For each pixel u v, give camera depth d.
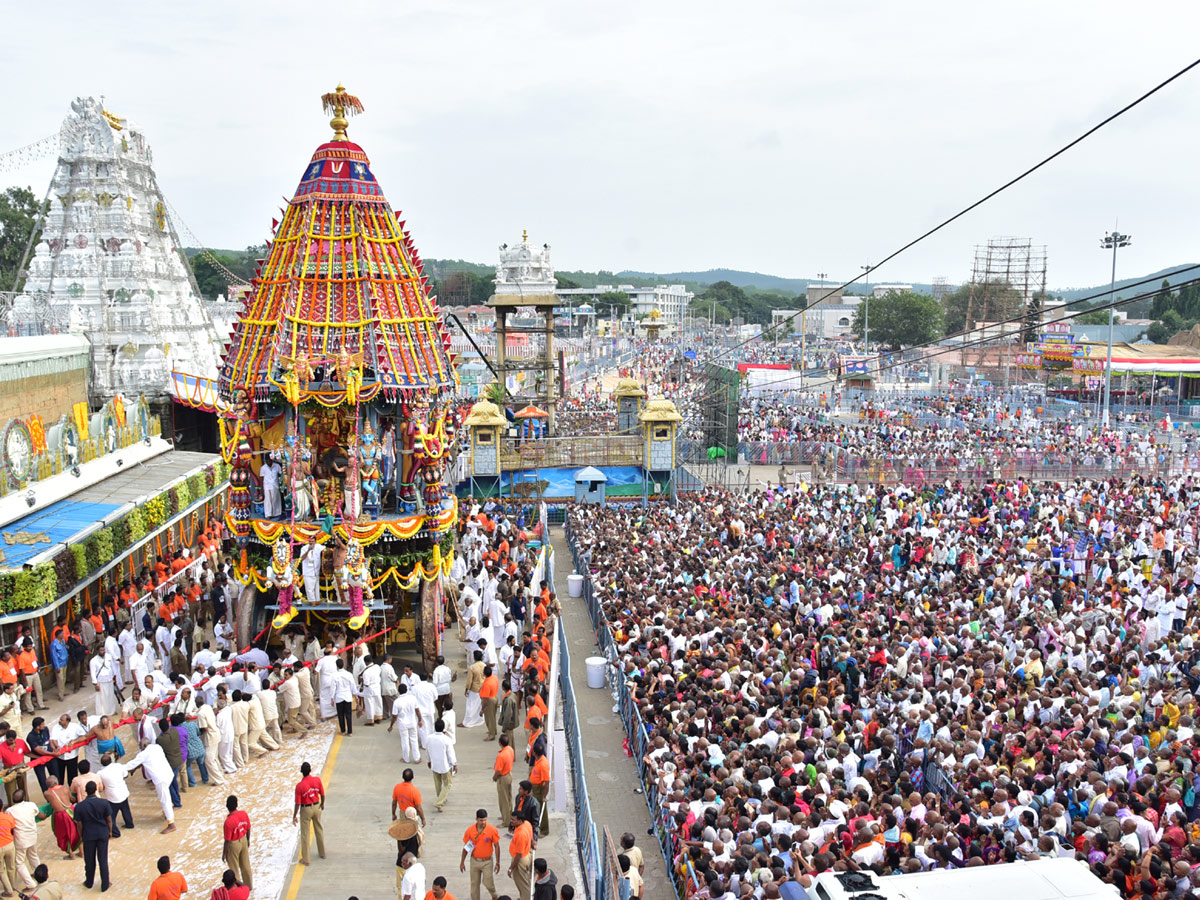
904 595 29.67
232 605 26.67
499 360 65.88
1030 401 83.56
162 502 30.47
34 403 31.81
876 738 18.48
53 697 22.75
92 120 41.91
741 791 16.27
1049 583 31.41
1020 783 16.36
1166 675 22.47
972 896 11.36
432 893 13.52
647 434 52.28
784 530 37.19
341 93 25.05
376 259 24.88
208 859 16.34
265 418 25.36
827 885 11.65
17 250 78.25
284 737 21.59
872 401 84.94
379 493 24.62
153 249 46.16
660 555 33.50
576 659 30.64
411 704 20.11
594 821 20.39
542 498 49.91
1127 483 51.09
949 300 172.38
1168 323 131.12
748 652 23.38
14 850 14.65
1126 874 13.55
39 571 22.03
